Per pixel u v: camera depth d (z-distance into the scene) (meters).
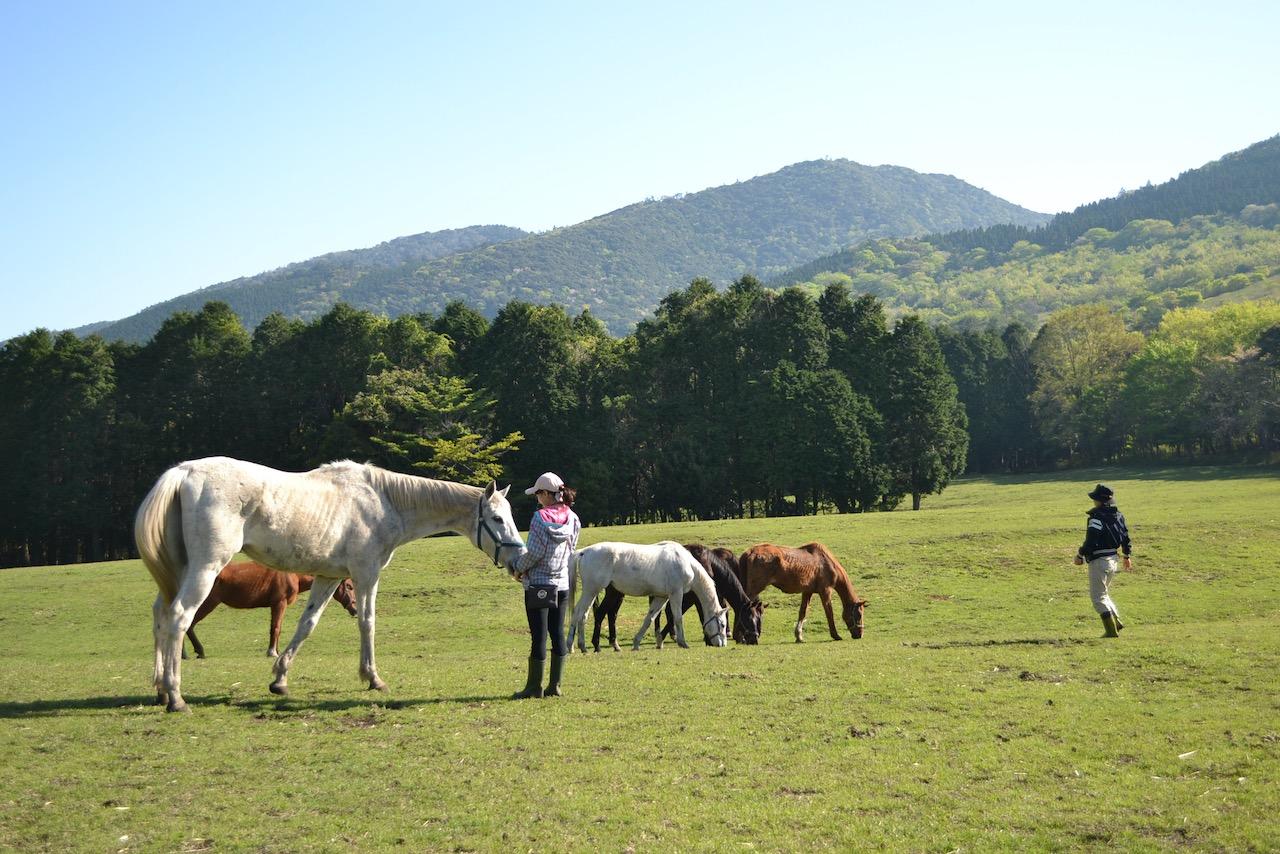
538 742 8.57
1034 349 119.12
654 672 12.19
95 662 15.73
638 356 75.44
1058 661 12.51
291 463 76.31
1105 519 15.05
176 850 6.14
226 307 80.00
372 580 10.77
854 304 83.25
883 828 6.48
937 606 24.33
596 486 66.94
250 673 12.61
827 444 66.69
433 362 72.25
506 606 25.75
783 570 18.95
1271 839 6.15
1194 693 10.33
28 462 72.50
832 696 10.46
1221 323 109.25
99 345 75.88
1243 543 30.91
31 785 7.30
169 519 9.56
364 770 7.73
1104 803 6.90
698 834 6.39
